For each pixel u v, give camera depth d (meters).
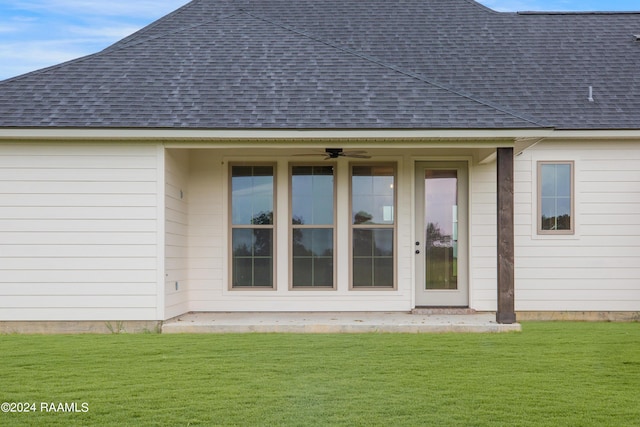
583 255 12.34
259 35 12.73
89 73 11.33
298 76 11.41
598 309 12.30
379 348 9.15
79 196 10.55
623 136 11.96
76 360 8.42
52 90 10.87
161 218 10.56
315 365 8.15
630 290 12.30
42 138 10.36
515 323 10.62
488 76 13.13
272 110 10.55
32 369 7.96
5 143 10.52
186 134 10.22
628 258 12.32
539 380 7.47
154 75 11.34
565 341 9.73
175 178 11.35
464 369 7.96
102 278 10.52
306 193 12.38
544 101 12.51
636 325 11.52
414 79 11.35
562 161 12.39
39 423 6.01
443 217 12.47
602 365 8.19
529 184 12.40
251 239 12.37
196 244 12.30
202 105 10.64
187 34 12.70
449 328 10.45
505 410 6.38
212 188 12.33
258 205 12.38
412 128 10.19
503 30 14.50
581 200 12.37
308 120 10.34
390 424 5.98
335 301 12.23
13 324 10.46
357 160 12.34
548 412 6.32
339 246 12.30
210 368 8.00
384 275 12.33
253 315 11.87
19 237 10.49
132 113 10.40
